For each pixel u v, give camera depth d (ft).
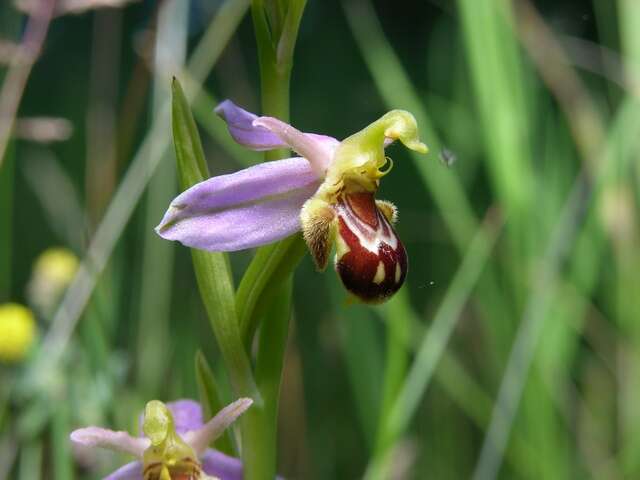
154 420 0.45
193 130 0.44
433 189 0.66
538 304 0.62
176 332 0.69
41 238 0.93
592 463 0.68
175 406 0.49
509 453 0.63
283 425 0.70
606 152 0.65
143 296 0.65
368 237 0.43
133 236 0.84
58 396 0.58
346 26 1.63
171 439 0.45
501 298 0.66
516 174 0.62
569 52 0.80
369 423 0.66
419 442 0.72
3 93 0.58
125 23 1.57
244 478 0.46
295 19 0.45
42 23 0.58
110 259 0.63
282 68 0.45
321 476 0.73
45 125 0.61
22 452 0.59
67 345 0.59
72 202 0.71
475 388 0.68
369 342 0.66
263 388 0.46
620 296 0.67
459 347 0.73
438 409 0.72
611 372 0.73
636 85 0.65
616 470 0.68
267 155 0.46
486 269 0.66
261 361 0.46
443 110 0.78
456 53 0.75
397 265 0.43
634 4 0.65
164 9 0.64
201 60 0.66
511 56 0.63
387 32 1.85
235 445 0.47
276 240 0.44
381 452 0.57
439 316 0.60
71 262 0.66
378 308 0.66
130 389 0.65
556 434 0.64
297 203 0.44
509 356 0.65
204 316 0.74
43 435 0.60
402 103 0.67
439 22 0.91
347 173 0.44
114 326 0.63
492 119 0.62
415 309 0.93
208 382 0.46
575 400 0.71
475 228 0.66
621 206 0.65
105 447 0.46
